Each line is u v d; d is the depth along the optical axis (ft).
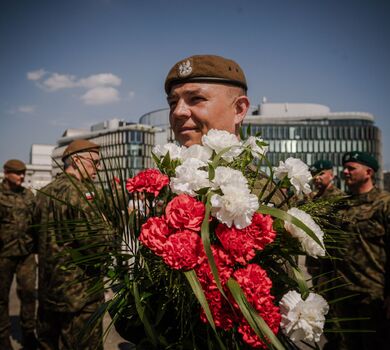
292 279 2.93
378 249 8.23
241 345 2.78
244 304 2.42
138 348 3.12
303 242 2.71
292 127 156.76
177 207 2.64
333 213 3.30
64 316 7.55
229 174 2.60
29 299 11.71
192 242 2.52
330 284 8.80
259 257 2.91
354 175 8.84
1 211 11.23
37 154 248.73
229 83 4.21
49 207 7.65
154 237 2.60
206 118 4.10
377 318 8.19
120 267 3.09
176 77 4.21
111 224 3.23
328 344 9.28
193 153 2.98
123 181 3.22
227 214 2.53
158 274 2.82
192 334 2.76
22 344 11.96
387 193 8.50
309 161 154.81
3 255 11.15
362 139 156.97
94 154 7.59
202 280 2.56
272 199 3.63
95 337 6.39
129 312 3.10
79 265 3.20
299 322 2.45
